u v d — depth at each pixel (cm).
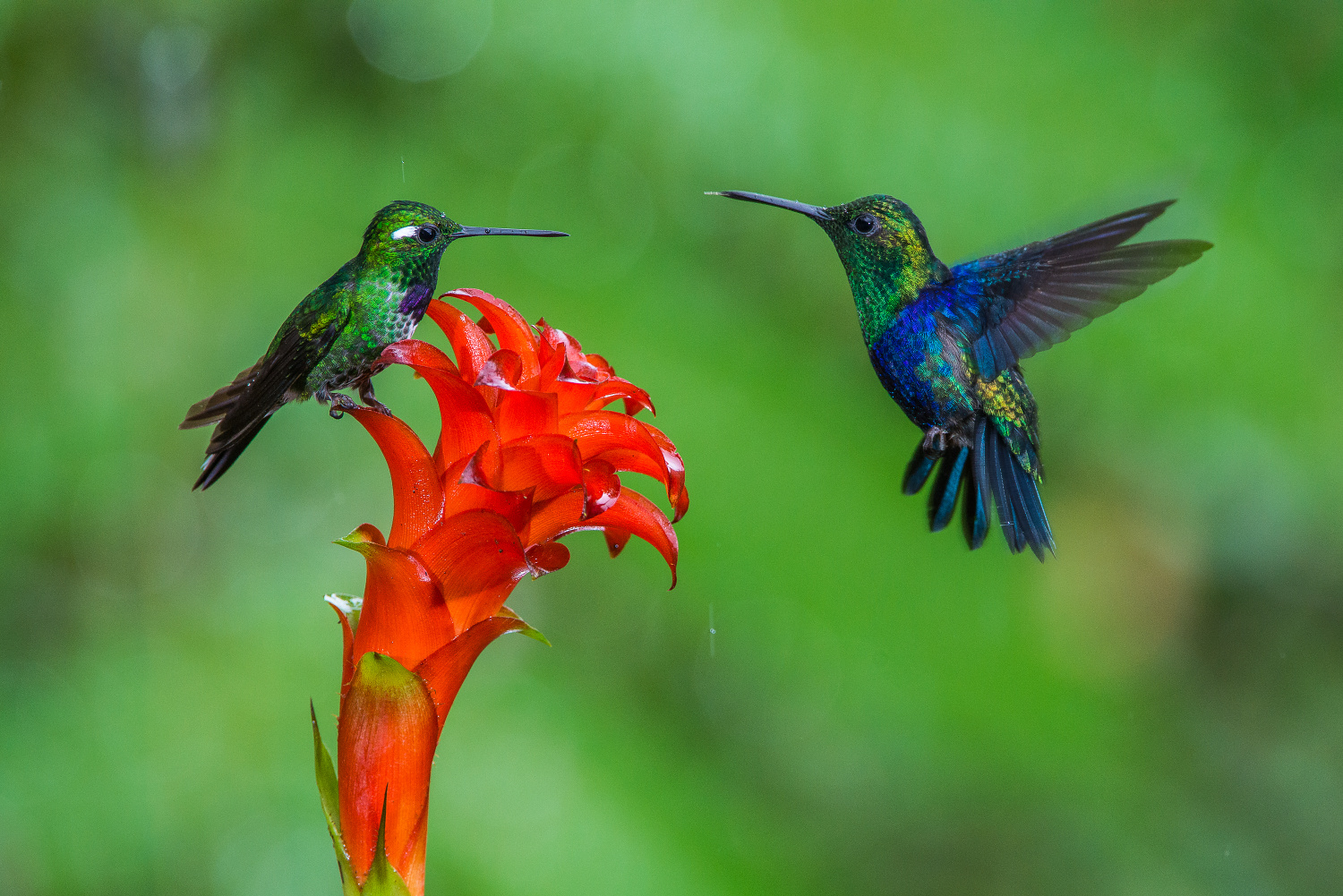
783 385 770
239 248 738
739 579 705
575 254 750
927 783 720
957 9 781
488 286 735
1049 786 743
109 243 727
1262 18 872
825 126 726
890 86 736
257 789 641
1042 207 736
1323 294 818
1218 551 848
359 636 298
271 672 668
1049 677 758
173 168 759
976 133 739
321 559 697
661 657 728
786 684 707
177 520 706
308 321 386
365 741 285
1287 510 807
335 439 727
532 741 665
